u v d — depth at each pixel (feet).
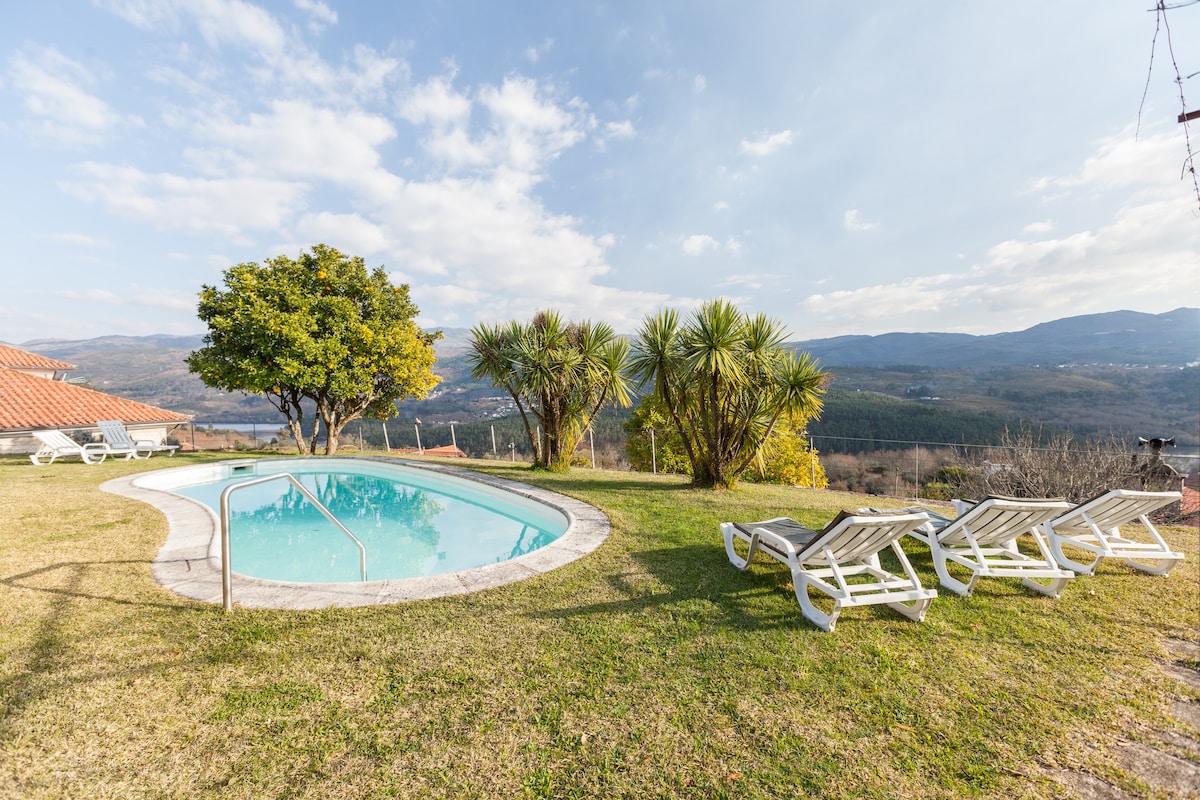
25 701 8.42
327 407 57.36
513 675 9.53
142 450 49.47
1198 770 7.09
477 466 41.98
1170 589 14.26
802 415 29.84
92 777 6.83
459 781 6.85
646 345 30.83
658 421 58.03
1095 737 7.84
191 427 66.64
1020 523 13.94
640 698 8.79
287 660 10.00
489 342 39.24
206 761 7.20
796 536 14.40
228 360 49.60
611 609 12.62
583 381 38.19
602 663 9.97
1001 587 14.35
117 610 12.10
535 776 6.96
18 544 17.13
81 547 16.90
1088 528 16.11
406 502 34.58
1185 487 36.32
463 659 10.11
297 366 48.44
